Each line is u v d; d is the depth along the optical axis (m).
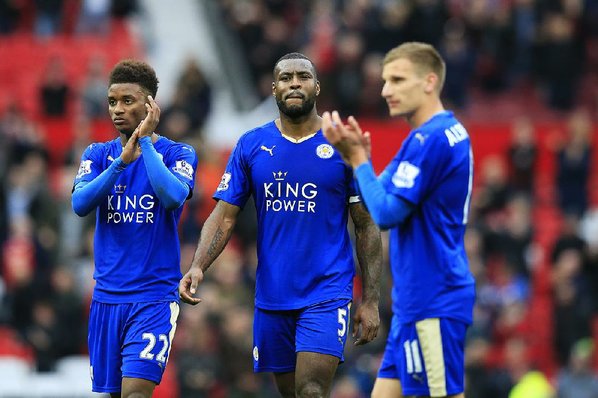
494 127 82.38
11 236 70.00
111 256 32.25
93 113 81.50
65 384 55.53
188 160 32.75
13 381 55.81
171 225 32.44
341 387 57.00
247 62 93.38
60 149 82.44
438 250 31.06
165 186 31.36
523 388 59.69
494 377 60.91
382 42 85.69
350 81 82.06
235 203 33.53
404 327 31.58
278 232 33.03
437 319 31.02
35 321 62.00
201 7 100.25
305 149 33.06
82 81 90.69
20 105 85.31
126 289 32.00
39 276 64.62
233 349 58.31
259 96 90.06
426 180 30.75
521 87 90.31
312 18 92.00
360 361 58.34
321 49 88.25
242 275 64.25
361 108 82.69
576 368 61.38
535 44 89.06
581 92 90.06
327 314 32.53
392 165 31.53
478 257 68.19
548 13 90.38
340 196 33.09
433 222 31.12
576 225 71.88
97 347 32.31
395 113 31.58
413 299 31.25
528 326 69.06
